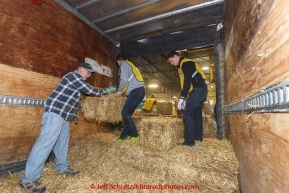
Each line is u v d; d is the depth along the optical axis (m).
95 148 2.47
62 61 2.49
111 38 3.67
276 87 0.72
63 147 2.01
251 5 1.16
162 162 1.91
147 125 2.13
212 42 2.96
